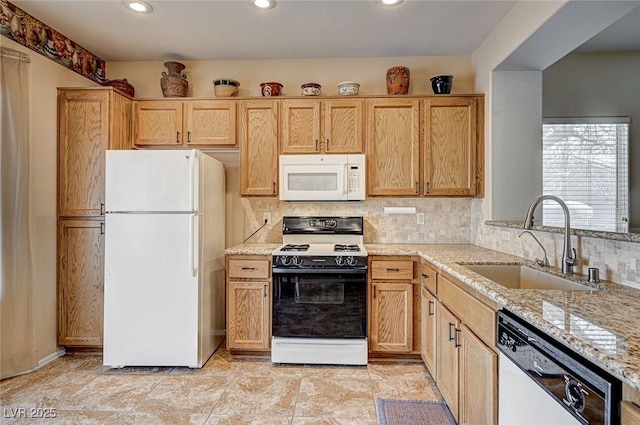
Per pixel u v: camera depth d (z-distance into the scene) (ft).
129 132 10.11
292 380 8.11
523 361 3.80
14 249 7.96
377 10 8.18
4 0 7.80
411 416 6.70
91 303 9.34
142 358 8.50
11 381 7.95
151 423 6.46
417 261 8.91
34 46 8.57
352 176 9.68
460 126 9.73
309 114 9.93
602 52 11.07
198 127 10.14
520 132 9.16
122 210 8.46
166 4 7.98
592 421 2.70
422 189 9.79
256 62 11.02
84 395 7.41
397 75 9.93
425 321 8.41
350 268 8.73
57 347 9.30
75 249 9.33
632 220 11.01
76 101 9.32
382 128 9.84
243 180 10.00
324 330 8.80
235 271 9.13
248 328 9.14
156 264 8.45
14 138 7.87
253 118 9.99
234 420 6.57
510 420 4.15
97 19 8.64
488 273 7.02
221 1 7.85
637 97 11.02
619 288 4.76
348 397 7.38
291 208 10.98
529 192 9.20
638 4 5.99
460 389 5.92
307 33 9.32
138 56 10.78
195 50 10.37
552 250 6.65
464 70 10.72
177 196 8.43
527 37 7.29
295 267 8.81
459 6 7.97
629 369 2.34
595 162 11.07
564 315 3.55
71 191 9.32
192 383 7.95
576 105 11.13
